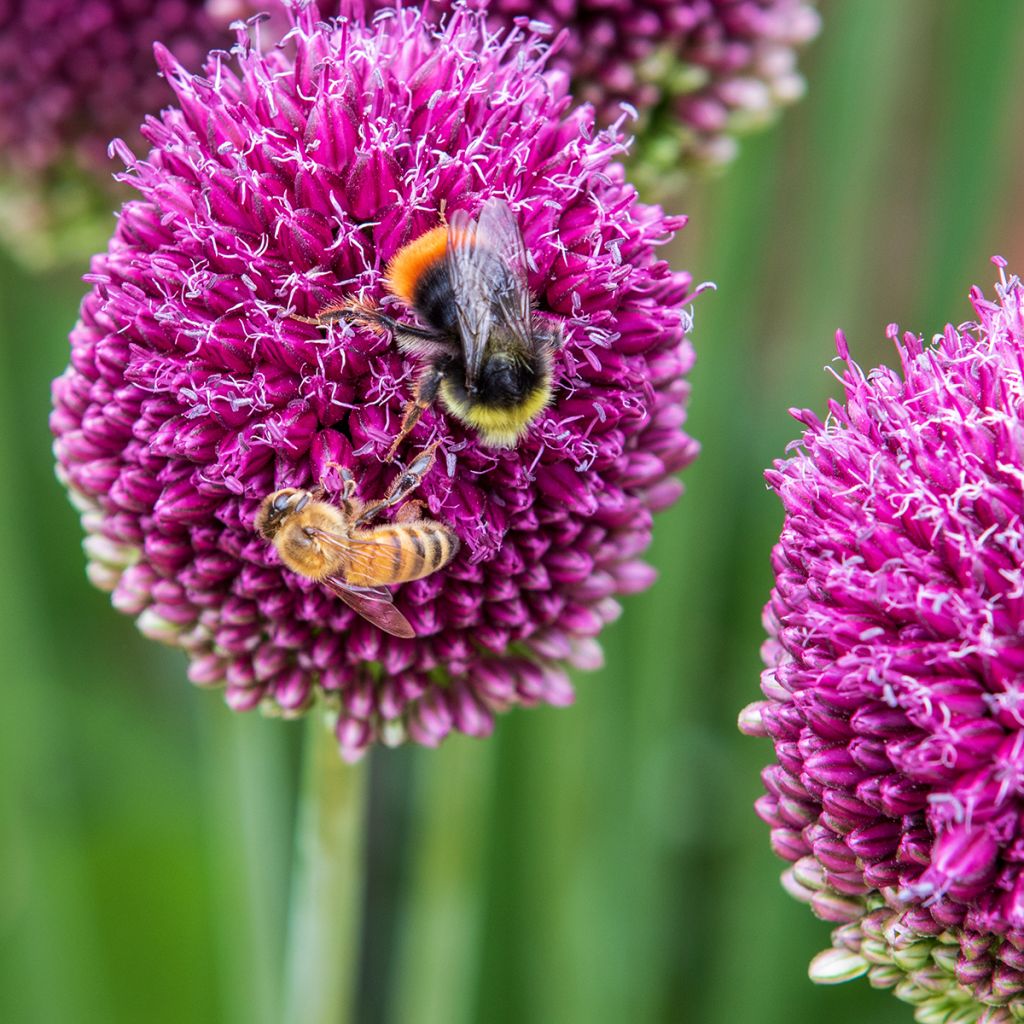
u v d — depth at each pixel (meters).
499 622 0.25
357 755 0.25
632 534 0.25
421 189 0.24
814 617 0.23
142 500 0.24
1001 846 0.22
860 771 0.23
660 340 0.24
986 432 0.23
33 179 0.29
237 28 0.24
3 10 0.28
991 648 0.22
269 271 0.24
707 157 0.28
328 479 0.24
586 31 0.27
